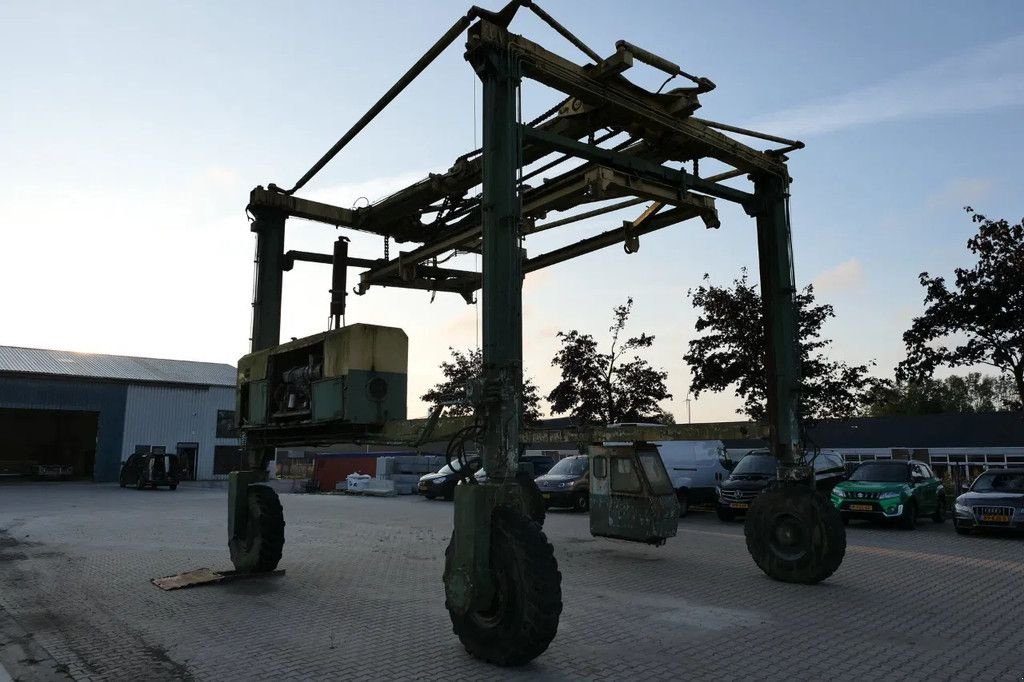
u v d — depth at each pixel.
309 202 10.45
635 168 8.36
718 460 19.88
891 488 15.09
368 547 11.84
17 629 6.31
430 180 9.64
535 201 9.43
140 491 29.27
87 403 35.38
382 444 7.35
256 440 9.25
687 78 8.22
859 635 6.06
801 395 9.21
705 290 19.92
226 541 12.45
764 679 4.89
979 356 16.22
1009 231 15.84
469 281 12.15
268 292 9.92
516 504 5.60
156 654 5.53
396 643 5.84
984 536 13.84
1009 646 5.71
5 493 27.06
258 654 5.52
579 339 23.27
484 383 5.90
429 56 7.58
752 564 10.09
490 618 5.34
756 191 9.90
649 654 5.50
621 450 11.23
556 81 7.32
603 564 10.12
